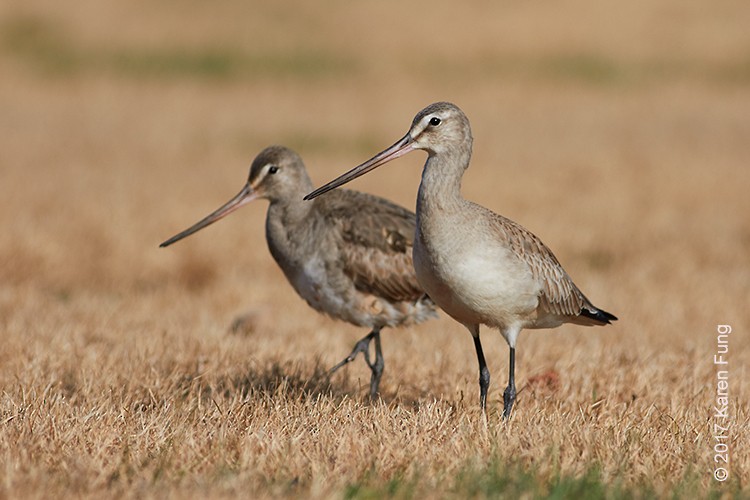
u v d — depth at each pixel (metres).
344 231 10.70
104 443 7.50
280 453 7.38
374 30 43.81
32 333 11.37
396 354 11.48
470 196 21.47
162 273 16.25
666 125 31.31
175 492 6.48
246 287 15.24
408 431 7.89
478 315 8.83
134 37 41.72
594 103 35.03
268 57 40.44
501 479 6.87
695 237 18.58
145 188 21.77
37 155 25.52
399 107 33.84
